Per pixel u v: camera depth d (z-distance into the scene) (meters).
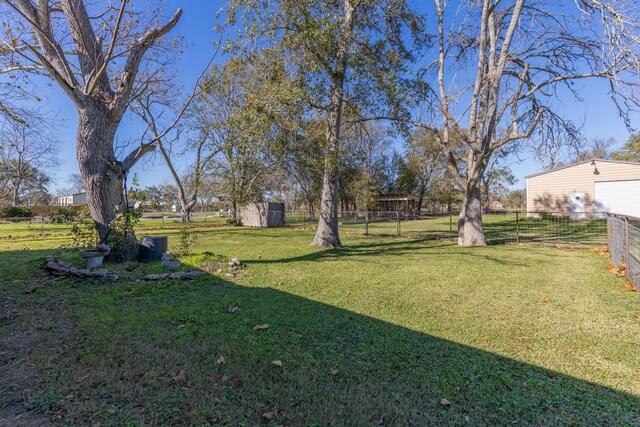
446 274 6.12
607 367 2.65
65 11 6.75
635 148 30.12
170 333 3.29
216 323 3.59
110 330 3.37
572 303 4.33
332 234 10.13
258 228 19.31
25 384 2.35
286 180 26.06
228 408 2.11
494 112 10.04
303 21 8.03
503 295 4.73
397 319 3.75
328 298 4.57
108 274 5.47
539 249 9.66
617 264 6.52
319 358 2.79
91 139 6.63
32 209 32.22
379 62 8.84
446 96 10.73
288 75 8.71
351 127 11.51
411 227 19.67
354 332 3.37
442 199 37.75
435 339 3.20
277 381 2.43
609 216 8.34
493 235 14.15
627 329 3.43
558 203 21.45
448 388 2.35
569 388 2.36
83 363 2.67
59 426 1.91
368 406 2.14
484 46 10.19
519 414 2.06
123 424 1.93
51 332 3.32
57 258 6.81
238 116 8.93
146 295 4.67
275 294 4.77
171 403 2.15
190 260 6.80
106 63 6.21
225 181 21.02
